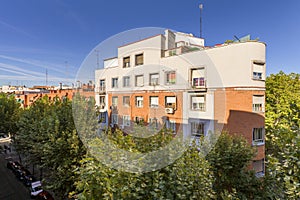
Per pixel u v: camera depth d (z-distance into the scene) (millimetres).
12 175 16281
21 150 12586
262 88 10898
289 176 3498
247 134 10508
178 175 3297
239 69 10547
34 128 8797
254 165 10188
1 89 51219
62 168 7105
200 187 3752
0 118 16609
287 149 3598
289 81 17672
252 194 5645
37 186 12492
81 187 3357
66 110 8250
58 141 7000
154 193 2984
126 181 2939
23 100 33188
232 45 10664
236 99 10594
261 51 10703
